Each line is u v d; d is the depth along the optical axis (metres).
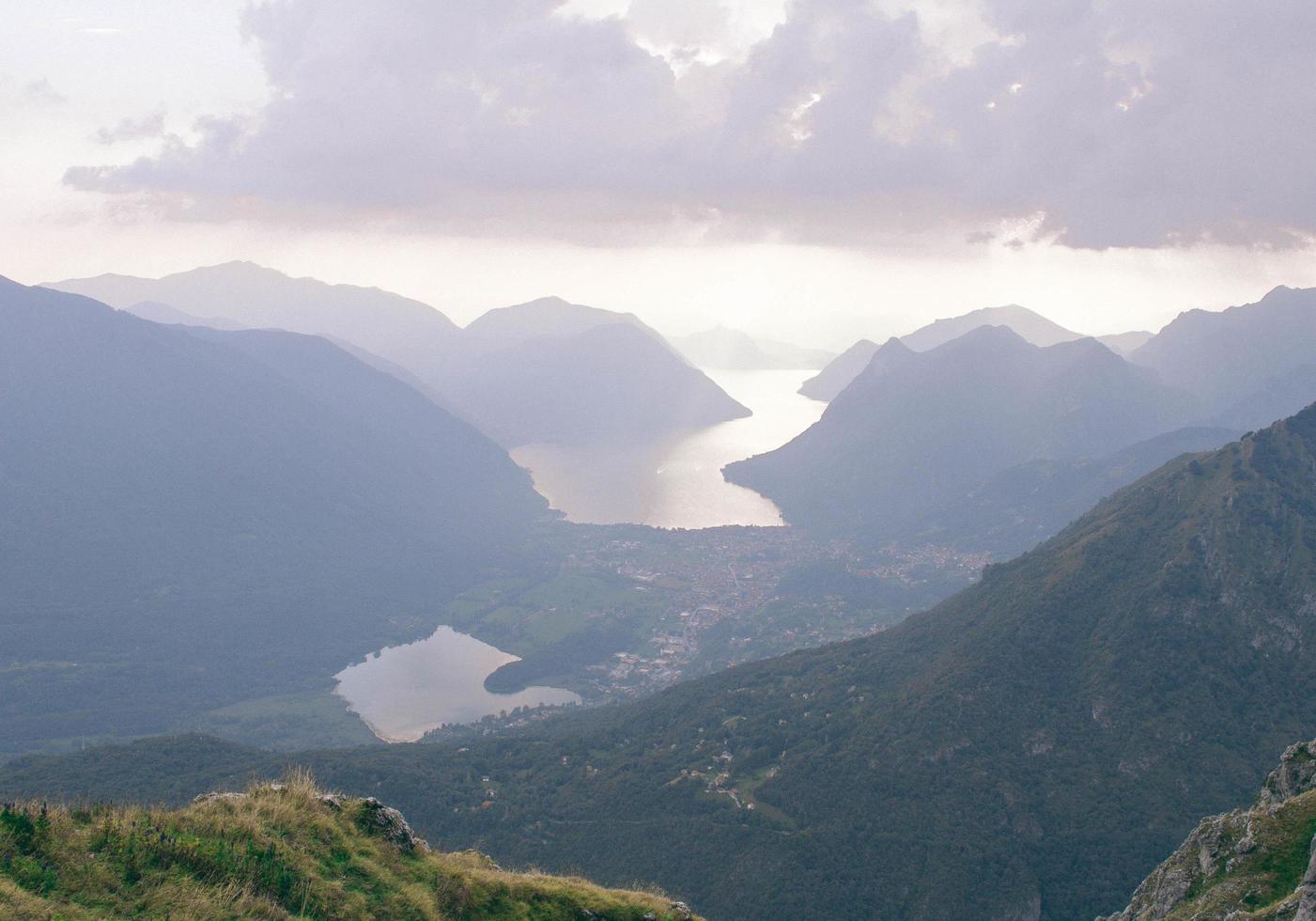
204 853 29.75
